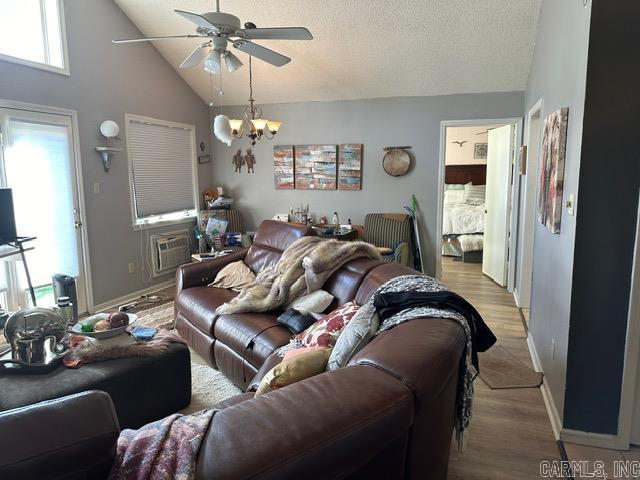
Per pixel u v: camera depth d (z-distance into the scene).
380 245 5.39
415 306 1.83
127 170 4.77
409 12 3.99
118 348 2.28
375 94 5.36
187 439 0.92
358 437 1.01
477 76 4.78
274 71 5.18
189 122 5.79
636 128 1.98
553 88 2.89
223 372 2.93
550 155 2.75
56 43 3.92
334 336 2.10
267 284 3.18
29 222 3.73
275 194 6.06
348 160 5.59
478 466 2.07
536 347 3.23
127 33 4.67
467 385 1.73
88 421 0.81
